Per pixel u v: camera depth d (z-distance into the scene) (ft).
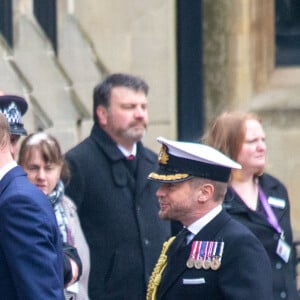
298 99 136.15
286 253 88.69
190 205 76.48
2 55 117.29
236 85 135.64
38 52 120.37
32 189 74.49
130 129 93.66
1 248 73.77
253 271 75.05
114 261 92.27
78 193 92.63
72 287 87.56
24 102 83.66
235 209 88.07
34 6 132.67
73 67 126.31
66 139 118.11
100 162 93.40
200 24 134.41
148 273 92.58
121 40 131.54
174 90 132.67
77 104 119.14
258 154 87.97
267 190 89.66
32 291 73.05
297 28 137.90
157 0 131.03
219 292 75.51
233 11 135.33
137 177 93.86
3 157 74.74
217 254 75.61
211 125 88.53
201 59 134.72
